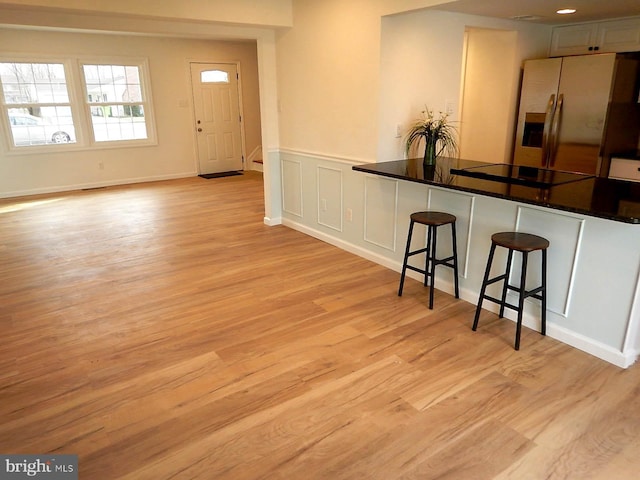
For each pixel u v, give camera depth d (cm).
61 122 731
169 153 841
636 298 241
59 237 496
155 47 784
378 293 351
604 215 215
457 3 311
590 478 180
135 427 210
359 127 398
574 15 404
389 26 361
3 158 687
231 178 852
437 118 414
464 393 231
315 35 423
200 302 338
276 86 493
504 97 474
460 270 337
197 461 190
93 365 259
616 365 253
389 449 195
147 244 473
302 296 347
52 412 220
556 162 448
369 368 253
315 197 476
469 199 318
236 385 240
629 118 431
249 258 430
